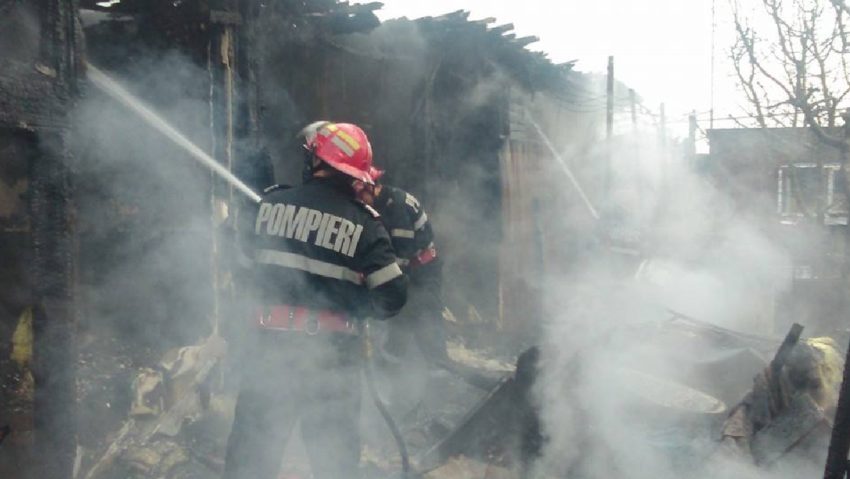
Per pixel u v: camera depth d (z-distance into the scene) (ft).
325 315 10.21
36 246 9.80
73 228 10.19
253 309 10.46
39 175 9.75
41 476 10.04
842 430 8.18
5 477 10.08
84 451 13.01
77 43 10.12
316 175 10.61
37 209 9.77
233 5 18.13
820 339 14.51
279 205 10.41
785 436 11.40
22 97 9.22
